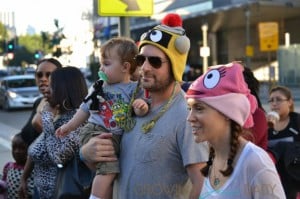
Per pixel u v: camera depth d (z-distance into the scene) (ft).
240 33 157.79
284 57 105.60
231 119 6.85
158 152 8.20
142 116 8.64
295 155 12.28
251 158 6.71
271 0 112.57
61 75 11.48
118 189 8.75
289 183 12.35
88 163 9.02
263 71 148.66
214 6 133.80
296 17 139.64
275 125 14.24
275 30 65.98
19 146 15.19
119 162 8.78
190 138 8.06
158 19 138.41
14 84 74.84
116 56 9.45
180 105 8.40
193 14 128.06
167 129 8.25
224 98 6.77
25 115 65.87
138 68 9.29
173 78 8.48
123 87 9.34
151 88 8.43
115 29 141.18
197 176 8.00
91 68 125.59
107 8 19.11
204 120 6.88
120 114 8.91
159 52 8.34
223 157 7.06
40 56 145.59
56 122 11.23
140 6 19.54
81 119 9.94
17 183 15.33
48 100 11.94
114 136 8.89
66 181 10.56
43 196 11.51
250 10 118.01
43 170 11.51
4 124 56.44
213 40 167.22
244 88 6.98
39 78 15.03
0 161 30.89
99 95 9.30
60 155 10.59
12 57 141.28
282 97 14.74
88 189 10.44
